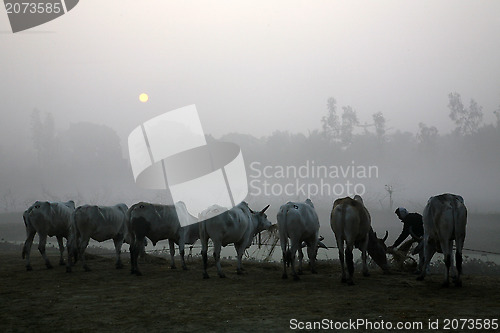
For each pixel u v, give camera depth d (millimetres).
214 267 14273
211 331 6750
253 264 14875
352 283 10219
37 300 8977
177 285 10562
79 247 13055
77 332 6820
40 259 16672
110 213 13500
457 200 9742
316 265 14141
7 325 7230
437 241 10094
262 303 8453
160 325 7098
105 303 8656
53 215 13852
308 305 8234
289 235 11336
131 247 12531
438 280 10852
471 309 7668
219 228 11672
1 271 13164
